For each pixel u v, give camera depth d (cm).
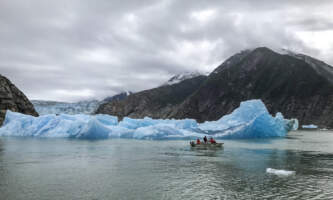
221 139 6284
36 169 2623
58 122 6806
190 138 6175
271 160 3203
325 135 9575
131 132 6412
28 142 5188
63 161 3077
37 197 1791
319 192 1900
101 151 3956
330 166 2831
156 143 5197
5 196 1805
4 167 2711
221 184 2098
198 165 2859
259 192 1902
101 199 1762
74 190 1939
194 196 1825
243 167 2759
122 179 2250
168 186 2048
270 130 7062
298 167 2769
